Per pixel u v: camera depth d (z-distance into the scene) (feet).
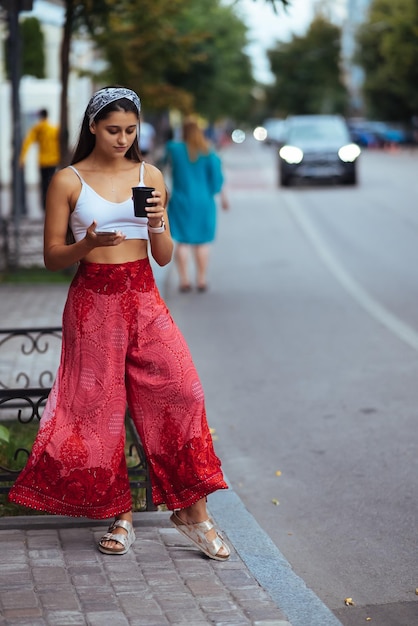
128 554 16.65
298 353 33.78
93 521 17.80
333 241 64.49
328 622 14.82
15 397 18.38
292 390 29.17
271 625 14.11
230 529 18.74
